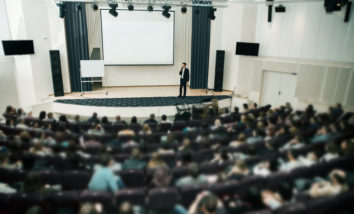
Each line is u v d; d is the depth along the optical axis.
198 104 10.25
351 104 8.77
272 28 10.93
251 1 11.18
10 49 9.63
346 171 4.16
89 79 11.98
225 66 12.52
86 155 4.98
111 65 12.63
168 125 7.12
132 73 13.12
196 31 12.41
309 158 4.31
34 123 7.06
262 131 5.45
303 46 9.96
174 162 4.72
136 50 12.70
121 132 6.09
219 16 12.09
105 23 12.14
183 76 10.77
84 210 2.31
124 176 3.87
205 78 12.99
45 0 10.61
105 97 11.02
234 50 12.15
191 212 2.91
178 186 3.56
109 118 9.86
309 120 6.75
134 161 4.21
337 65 9.02
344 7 8.55
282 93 11.06
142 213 3.23
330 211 2.92
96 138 5.82
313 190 3.24
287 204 2.91
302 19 9.84
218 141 5.40
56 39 11.14
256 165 4.13
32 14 10.30
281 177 3.57
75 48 11.61
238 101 11.64
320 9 9.25
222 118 7.81
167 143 4.81
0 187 3.86
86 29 11.61
